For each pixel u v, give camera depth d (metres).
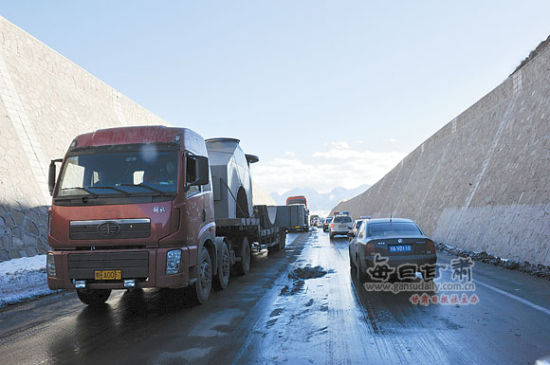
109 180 6.80
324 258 15.53
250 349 4.83
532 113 17.08
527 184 14.46
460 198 23.08
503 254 14.09
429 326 5.61
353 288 8.79
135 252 6.37
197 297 7.36
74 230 6.54
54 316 7.04
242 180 13.23
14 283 9.09
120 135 7.30
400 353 4.55
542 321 5.69
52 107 20.48
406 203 41.91
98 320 6.58
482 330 5.32
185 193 6.90
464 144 27.31
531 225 12.73
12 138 16.25
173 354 4.70
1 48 18.80
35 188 15.91
